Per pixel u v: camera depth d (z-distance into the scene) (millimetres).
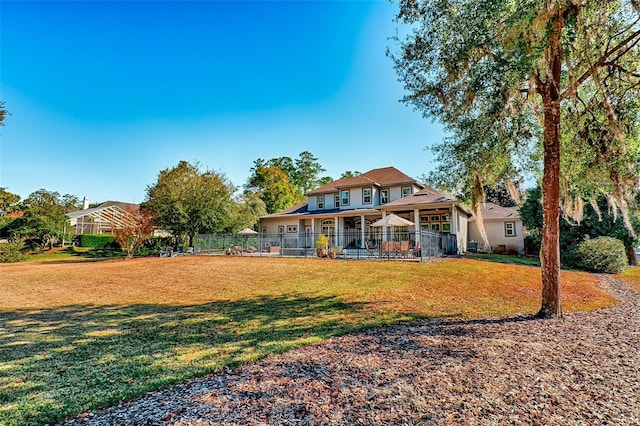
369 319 6969
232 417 2721
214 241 23688
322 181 53906
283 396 3135
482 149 7559
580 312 7391
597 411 2801
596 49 6449
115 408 3029
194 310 8328
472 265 14219
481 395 3107
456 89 7078
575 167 7840
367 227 23922
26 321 7293
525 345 4734
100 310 8477
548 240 6871
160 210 25562
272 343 5281
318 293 9969
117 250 32344
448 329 5844
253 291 10734
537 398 3047
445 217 22109
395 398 3051
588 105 7414
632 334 5359
